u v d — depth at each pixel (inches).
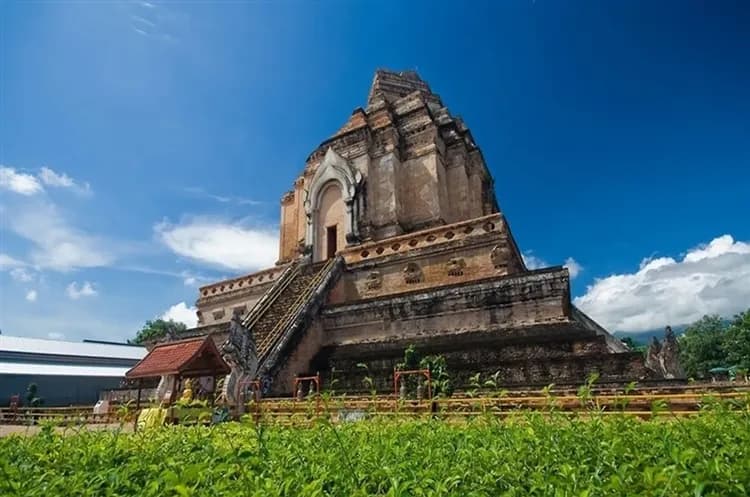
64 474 182.4
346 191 1197.1
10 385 1475.1
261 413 386.6
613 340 1013.8
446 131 1337.4
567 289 684.1
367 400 439.5
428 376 514.3
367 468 167.0
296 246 1348.4
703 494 117.5
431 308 780.0
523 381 584.4
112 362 1802.4
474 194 1349.7
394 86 1517.0
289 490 142.5
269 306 919.7
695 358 2397.9
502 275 791.7
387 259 956.0
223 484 146.9
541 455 173.8
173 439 249.0
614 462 159.2
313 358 818.8
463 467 162.2
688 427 203.9
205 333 999.6
